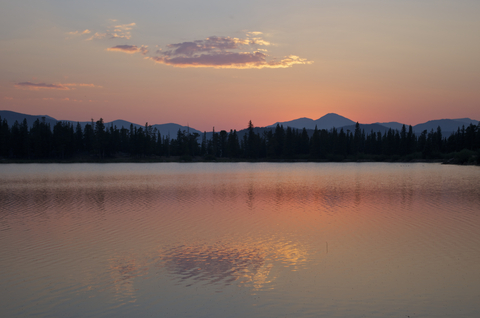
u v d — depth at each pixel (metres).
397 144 180.62
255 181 63.44
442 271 16.36
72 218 28.80
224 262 17.84
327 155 174.50
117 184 58.50
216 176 77.06
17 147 157.25
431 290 14.34
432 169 98.12
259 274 16.20
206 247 20.44
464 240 21.44
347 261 17.88
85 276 15.99
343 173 84.69
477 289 14.40
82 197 41.84
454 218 27.97
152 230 24.53
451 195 41.56
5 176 77.25
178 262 17.86
